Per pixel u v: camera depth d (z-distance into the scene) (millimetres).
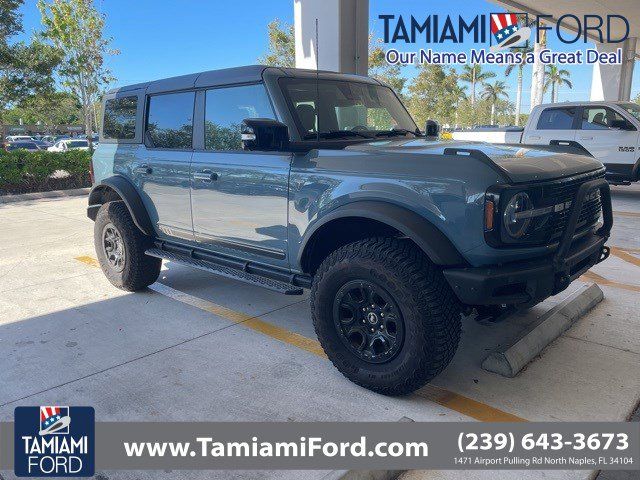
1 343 3984
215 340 4008
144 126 4797
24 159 12930
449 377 3395
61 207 11055
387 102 4395
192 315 4535
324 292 3246
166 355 3750
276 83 3662
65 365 3611
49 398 3186
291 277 3646
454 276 2785
